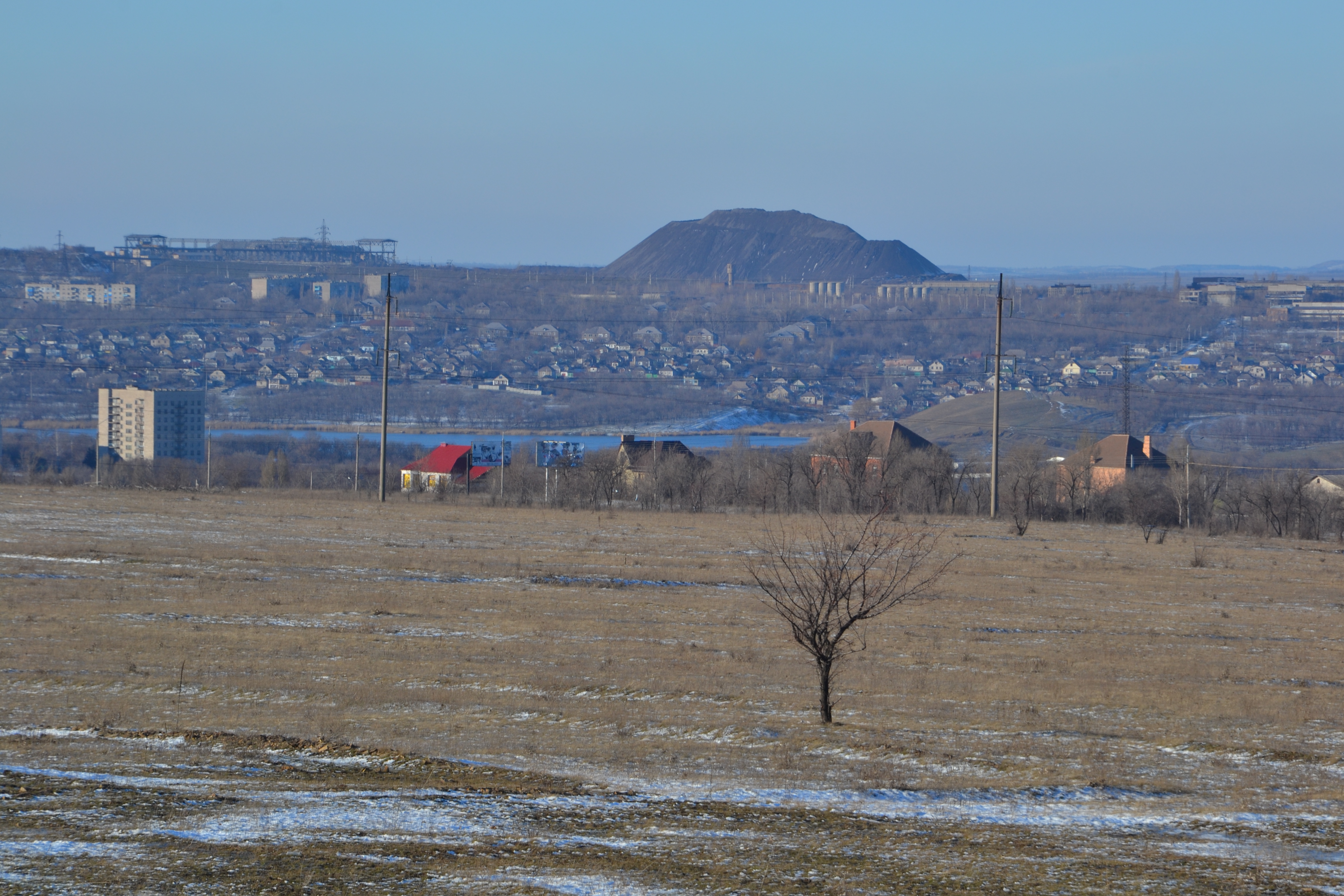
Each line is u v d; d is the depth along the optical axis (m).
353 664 125.81
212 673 117.81
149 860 57.28
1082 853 63.81
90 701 103.94
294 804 69.00
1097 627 172.25
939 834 67.19
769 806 72.88
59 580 175.50
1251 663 148.62
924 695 119.38
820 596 114.81
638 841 63.88
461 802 70.81
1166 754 95.00
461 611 164.50
